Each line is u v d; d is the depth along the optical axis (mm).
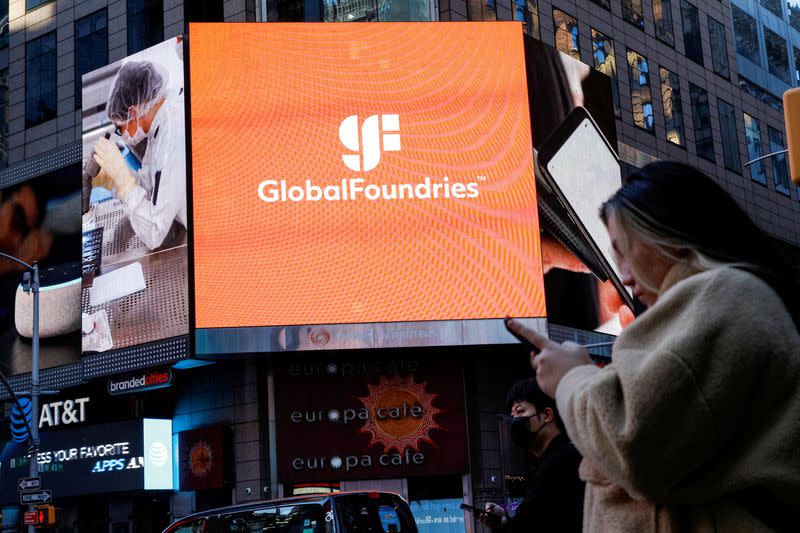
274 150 30156
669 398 1560
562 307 30812
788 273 1823
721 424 1583
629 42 40156
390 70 31000
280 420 30656
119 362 31281
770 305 1653
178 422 32781
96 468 33000
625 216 1876
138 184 31844
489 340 29562
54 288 35438
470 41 31609
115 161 32656
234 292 29328
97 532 33688
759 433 1631
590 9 38531
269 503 14484
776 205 47281
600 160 33781
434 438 31000
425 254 29844
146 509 33125
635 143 38844
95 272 32500
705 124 43594
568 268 31359
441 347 31062
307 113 30422
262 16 32875
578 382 1764
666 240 1817
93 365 32000
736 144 45406
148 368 30906
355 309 29328
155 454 32250
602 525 1773
